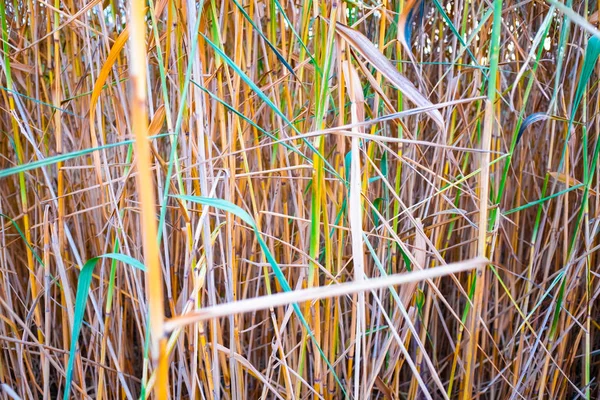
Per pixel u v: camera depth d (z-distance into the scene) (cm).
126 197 73
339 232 65
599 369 100
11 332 87
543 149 99
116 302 80
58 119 60
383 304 84
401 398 99
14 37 90
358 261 52
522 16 93
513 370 87
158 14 52
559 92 89
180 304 72
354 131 54
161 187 64
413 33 95
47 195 87
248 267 82
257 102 85
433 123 101
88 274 47
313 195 57
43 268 75
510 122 97
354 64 74
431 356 99
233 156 60
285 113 80
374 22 91
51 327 93
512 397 78
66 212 95
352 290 29
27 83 84
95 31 67
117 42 46
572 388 100
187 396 91
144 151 26
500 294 99
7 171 36
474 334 61
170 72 71
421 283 75
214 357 60
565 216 76
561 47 63
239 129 63
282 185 80
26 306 86
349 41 51
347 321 84
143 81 25
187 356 86
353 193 52
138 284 68
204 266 52
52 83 69
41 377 99
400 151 70
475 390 97
